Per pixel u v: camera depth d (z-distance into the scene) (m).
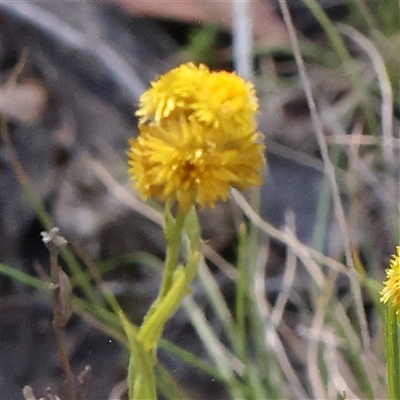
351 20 0.66
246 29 0.58
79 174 0.55
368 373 0.41
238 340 0.43
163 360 0.52
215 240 0.54
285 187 0.58
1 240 0.53
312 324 0.47
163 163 0.32
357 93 0.59
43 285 0.42
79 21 0.59
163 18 0.62
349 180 0.52
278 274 0.55
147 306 0.53
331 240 0.54
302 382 0.49
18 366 0.51
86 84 0.58
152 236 0.54
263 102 0.61
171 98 0.32
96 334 0.52
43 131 0.56
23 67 0.58
